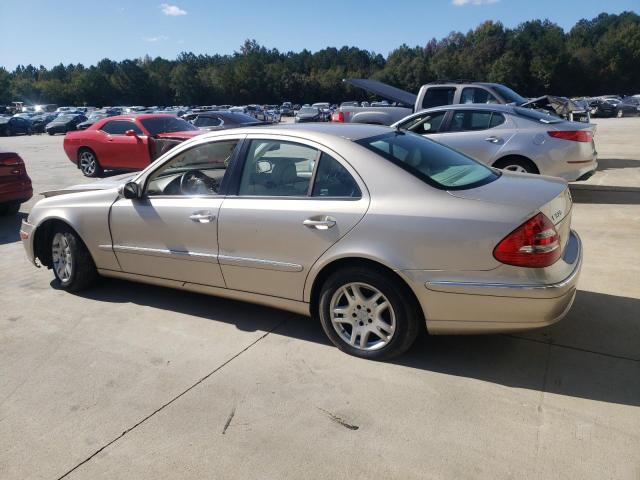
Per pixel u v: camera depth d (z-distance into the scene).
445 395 2.99
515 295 2.90
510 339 3.61
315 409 2.90
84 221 4.46
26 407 3.02
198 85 98.31
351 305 3.38
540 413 2.79
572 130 7.28
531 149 7.40
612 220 6.66
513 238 2.89
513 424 2.71
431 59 94.62
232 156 3.82
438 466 2.43
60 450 2.64
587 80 88.81
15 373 3.39
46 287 4.95
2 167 7.42
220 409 2.94
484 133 7.74
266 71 101.75
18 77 106.38
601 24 112.25
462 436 2.63
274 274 3.59
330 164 3.41
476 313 3.03
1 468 2.53
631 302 4.09
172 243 4.02
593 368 3.21
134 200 4.22
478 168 3.74
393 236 3.11
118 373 3.35
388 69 96.12
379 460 2.49
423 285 3.07
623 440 2.56
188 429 2.77
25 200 7.86
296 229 3.41
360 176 3.29
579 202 7.82
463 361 3.35
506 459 2.46
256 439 2.67
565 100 12.88
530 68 87.12
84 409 2.98
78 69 114.25
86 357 3.57
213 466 2.49
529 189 3.26
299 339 3.74
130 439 2.71
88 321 4.15
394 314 3.22
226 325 4.00
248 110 39.59
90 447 2.66
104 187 4.65
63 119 38.41
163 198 4.08
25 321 4.18
